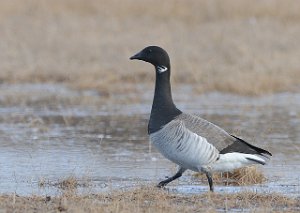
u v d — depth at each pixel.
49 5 32.09
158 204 10.04
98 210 9.59
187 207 9.98
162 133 11.04
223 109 18.61
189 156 10.85
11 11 31.14
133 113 18.30
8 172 12.79
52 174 12.66
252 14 30.97
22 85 21.58
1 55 23.94
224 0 31.84
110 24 29.48
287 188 11.84
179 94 20.31
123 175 12.62
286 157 13.98
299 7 31.20
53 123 17.20
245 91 20.38
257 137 15.56
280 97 20.19
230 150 10.93
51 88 21.14
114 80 21.75
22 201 10.18
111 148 14.77
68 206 9.80
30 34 27.45
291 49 25.05
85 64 23.41
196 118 10.99
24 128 16.62
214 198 10.56
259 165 13.27
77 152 14.38
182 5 32.09
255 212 9.80
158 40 26.42
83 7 32.31
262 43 25.80
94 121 17.39
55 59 23.92
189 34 27.77
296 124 16.97
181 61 23.36
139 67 22.88
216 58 23.92
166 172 12.90
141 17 31.14
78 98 19.80
